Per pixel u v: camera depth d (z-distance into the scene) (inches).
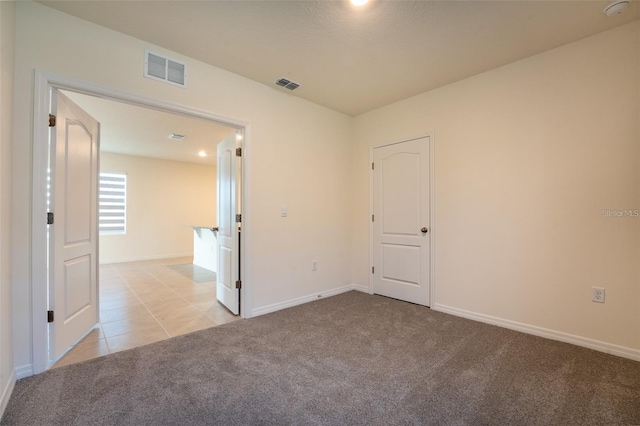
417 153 137.4
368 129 159.6
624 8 79.3
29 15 77.1
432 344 95.2
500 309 111.1
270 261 128.8
